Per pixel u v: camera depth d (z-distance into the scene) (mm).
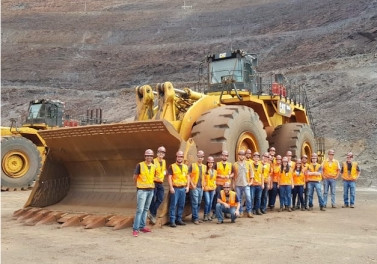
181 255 5523
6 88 46969
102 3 75125
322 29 47188
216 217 8812
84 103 42344
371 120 24125
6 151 16578
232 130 9117
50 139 9000
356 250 5793
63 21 67375
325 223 8250
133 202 8273
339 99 28484
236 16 61062
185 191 7832
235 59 11820
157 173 7480
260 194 9570
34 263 5188
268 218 8922
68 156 9180
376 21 41000
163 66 48750
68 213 8227
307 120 15039
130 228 7449
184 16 65562
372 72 31125
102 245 6145
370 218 9008
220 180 8633
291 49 44625
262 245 6105
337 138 23438
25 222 8078
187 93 9625
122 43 59906
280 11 58062
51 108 20188
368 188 17219
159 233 7059
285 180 10352
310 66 35875
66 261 5262
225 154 8594
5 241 6465
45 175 9148
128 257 5438
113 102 41062
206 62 12312
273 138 12633
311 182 10727
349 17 47125
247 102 11172
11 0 75750
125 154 8398
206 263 5109
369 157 20688
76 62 54312
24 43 60281
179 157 7707
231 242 6328
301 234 7000
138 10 70562
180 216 7910
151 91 9188
